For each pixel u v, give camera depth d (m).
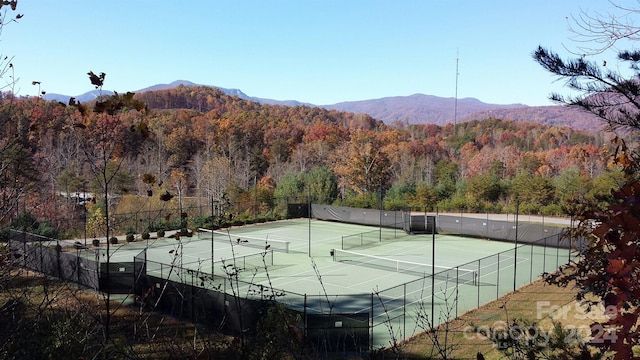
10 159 8.06
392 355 14.87
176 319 15.47
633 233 3.20
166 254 34.09
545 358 7.10
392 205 53.38
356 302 22.98
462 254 34.84
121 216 32.25
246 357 6.36
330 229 46.19
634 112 9.10
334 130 95.50
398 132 104.94
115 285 20.11
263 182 67.81
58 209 29.53
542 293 23.20
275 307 10.00
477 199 57.16
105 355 5.75
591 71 8.84
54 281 11.99
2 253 8.96
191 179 68.12
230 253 35.12
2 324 6.15
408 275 28.78
